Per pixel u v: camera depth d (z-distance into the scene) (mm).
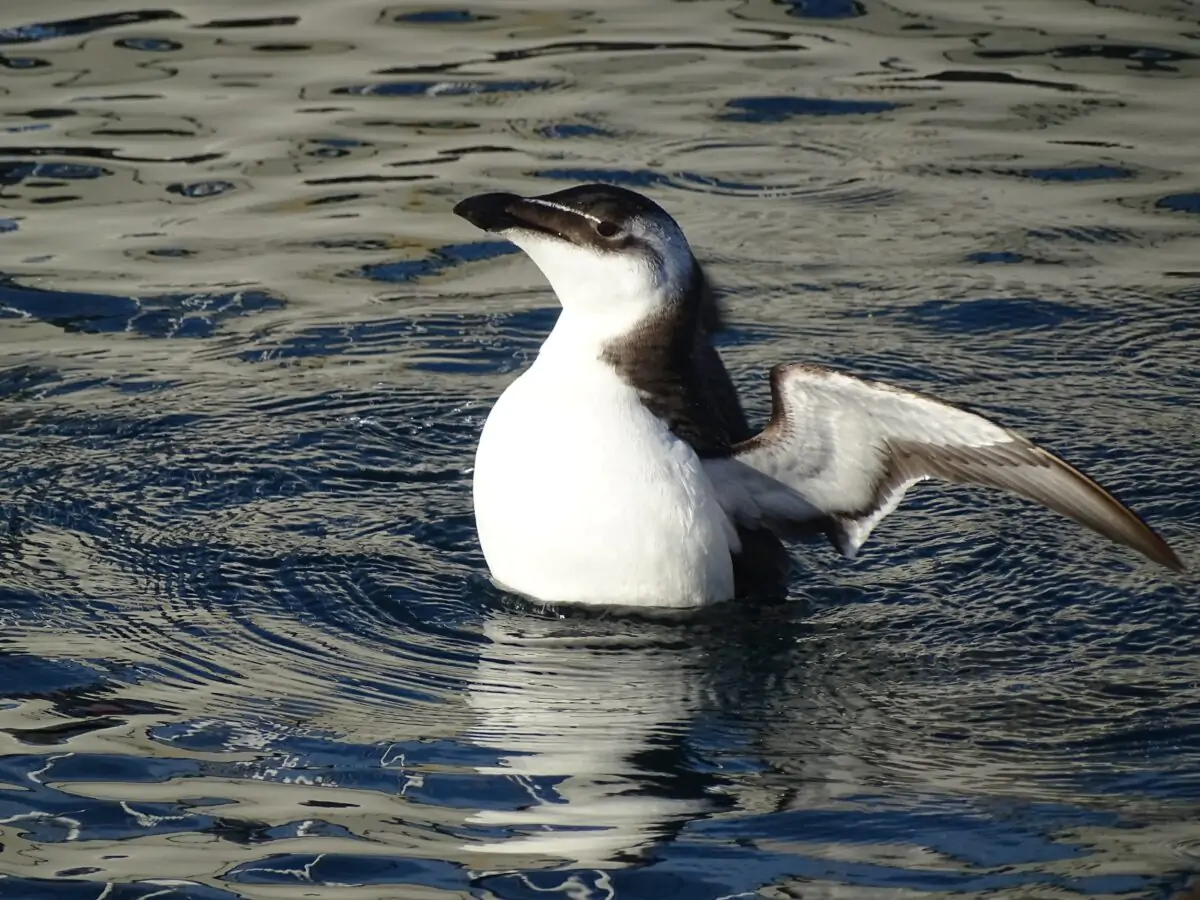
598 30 19156
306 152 16312
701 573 9430
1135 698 8805
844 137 16812
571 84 17797
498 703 8648
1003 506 11055
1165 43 18656
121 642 9141
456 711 8555
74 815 7555
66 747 8109
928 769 8102
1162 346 13258
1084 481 8602
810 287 14180
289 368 12797
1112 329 13539
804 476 9578
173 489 10945
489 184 15633
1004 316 13750
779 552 10047
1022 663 9188
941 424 8914
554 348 9500
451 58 18328
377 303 13883
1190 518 10734
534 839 7445
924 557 10438
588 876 7176
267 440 11656
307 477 11203
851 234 15062
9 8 19141
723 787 7914
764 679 8992
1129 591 9938
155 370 12664
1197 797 7844
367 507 10859
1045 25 19172
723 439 9625
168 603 9586
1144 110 17266
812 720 8586
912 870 7227
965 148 16594
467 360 13062
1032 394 12508
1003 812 7707
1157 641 9414
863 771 8078
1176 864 7258
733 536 9672
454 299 14016
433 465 11477
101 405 12055
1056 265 14578
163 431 11711
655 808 7711
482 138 16578
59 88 17312
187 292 13922
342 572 10000
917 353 13141
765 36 18984
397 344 13242
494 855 7309
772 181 15961
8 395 12156
